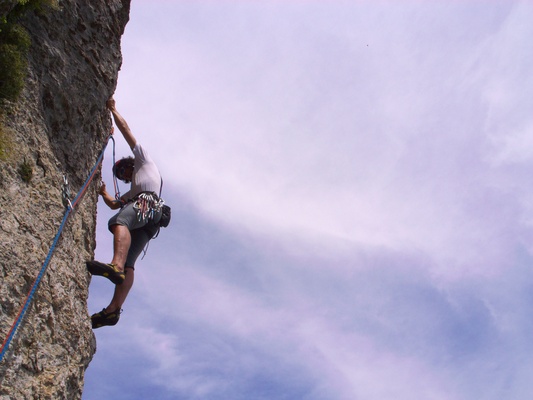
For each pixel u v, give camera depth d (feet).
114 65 27.61
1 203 18.81
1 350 16.46
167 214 25.12
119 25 28.50
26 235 19.36
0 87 20.36
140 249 24.26
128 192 24.99
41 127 22.04
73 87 24.23
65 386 19.60
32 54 22.47
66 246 22.02
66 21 24.82
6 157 19.48
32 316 18.90
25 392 17.84
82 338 21.47
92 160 25.49
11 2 20.08
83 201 24.29
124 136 25.77
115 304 23.21
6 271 18.01
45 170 21.54
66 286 21.20
